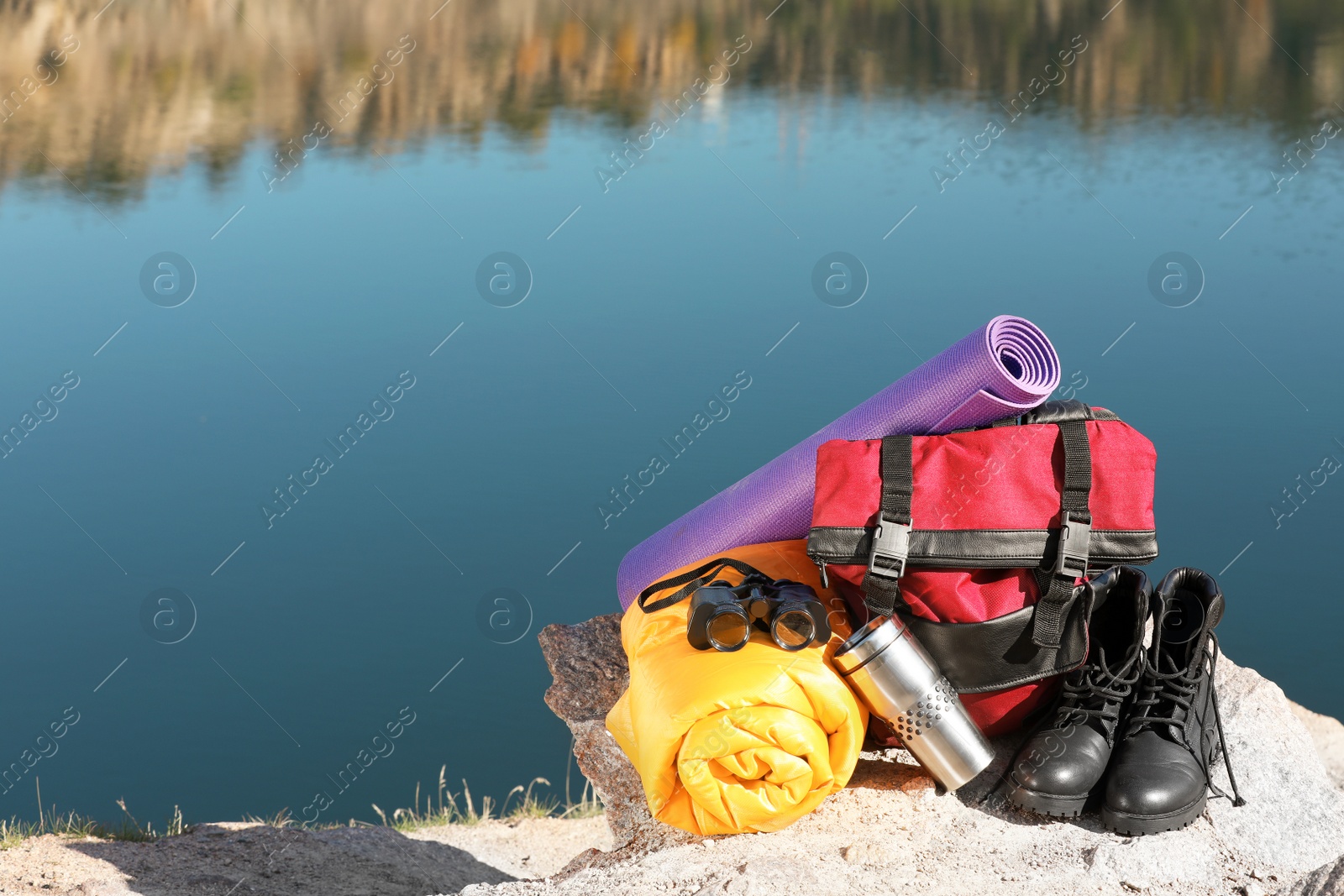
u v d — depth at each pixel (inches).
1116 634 136.3
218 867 208.8
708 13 2037.4
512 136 1397.6
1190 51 1718.8
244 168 1241.4
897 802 131.0
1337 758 187.0
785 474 158.1
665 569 174.1
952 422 144.3
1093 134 1382.9
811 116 1502.2
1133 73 1635.1
